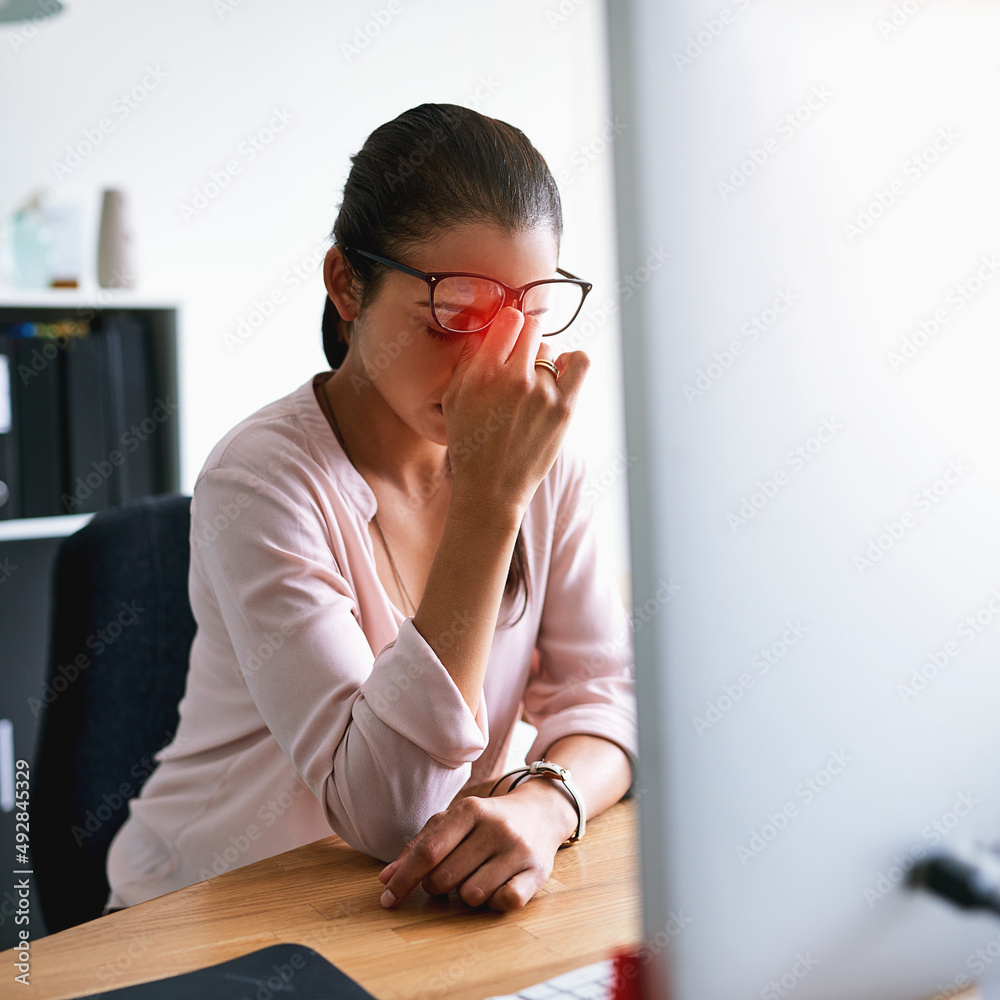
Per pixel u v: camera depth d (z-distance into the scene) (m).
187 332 2.83
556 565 1.21
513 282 0.95
